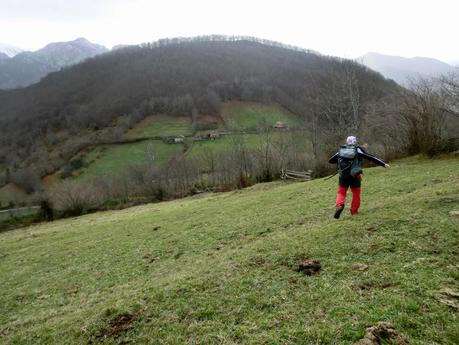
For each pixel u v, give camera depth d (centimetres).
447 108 2055
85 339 578
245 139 6425
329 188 1709
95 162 7706
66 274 1212
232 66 12362
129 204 4041
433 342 418
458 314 461
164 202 3703
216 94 10588
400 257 650
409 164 1919
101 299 839
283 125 6456
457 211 798
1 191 6825
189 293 667
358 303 523
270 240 927
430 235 710
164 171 5678
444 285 531
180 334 535
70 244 1802
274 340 471
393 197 1131
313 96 5788
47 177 7238
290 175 3388
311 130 4072
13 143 9281
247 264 763
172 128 9569
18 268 1499
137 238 1541
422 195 1030
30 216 4053
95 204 4181
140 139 8738
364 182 1564
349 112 3412
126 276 1020
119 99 10962
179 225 1619
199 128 9181
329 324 484
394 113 2364
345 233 820
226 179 4416
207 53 13850
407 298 509
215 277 724
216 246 1088
